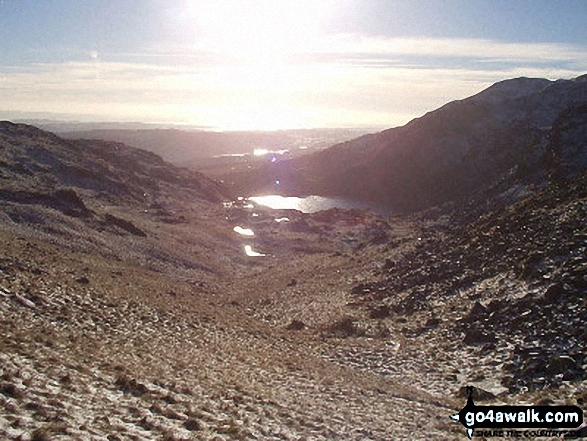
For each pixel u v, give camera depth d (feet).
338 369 78.59
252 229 315.17
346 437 44.80
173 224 278.46
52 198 208.54
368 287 145.69
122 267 157.28
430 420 53.01
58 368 45.60
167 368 58.49
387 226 332.60
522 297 91.40
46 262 110.42
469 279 116.67
